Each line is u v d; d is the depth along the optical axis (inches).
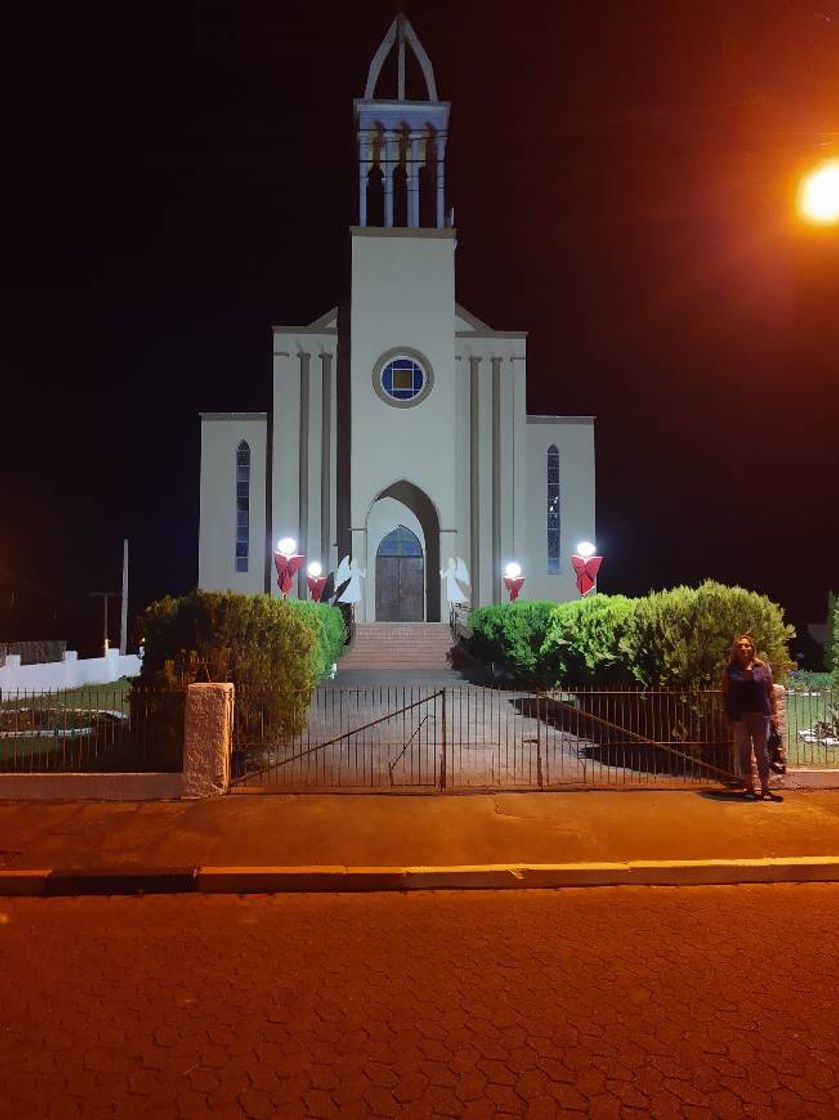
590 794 397.4
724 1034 180.5
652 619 482.0
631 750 496.7
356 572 1261.1
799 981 208.7
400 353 1310.3
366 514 1280.8
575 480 1449.3
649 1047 175.0
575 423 1460.4
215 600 471.5
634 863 298.0
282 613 491.5
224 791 389.4
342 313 1407.5
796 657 1140.5
